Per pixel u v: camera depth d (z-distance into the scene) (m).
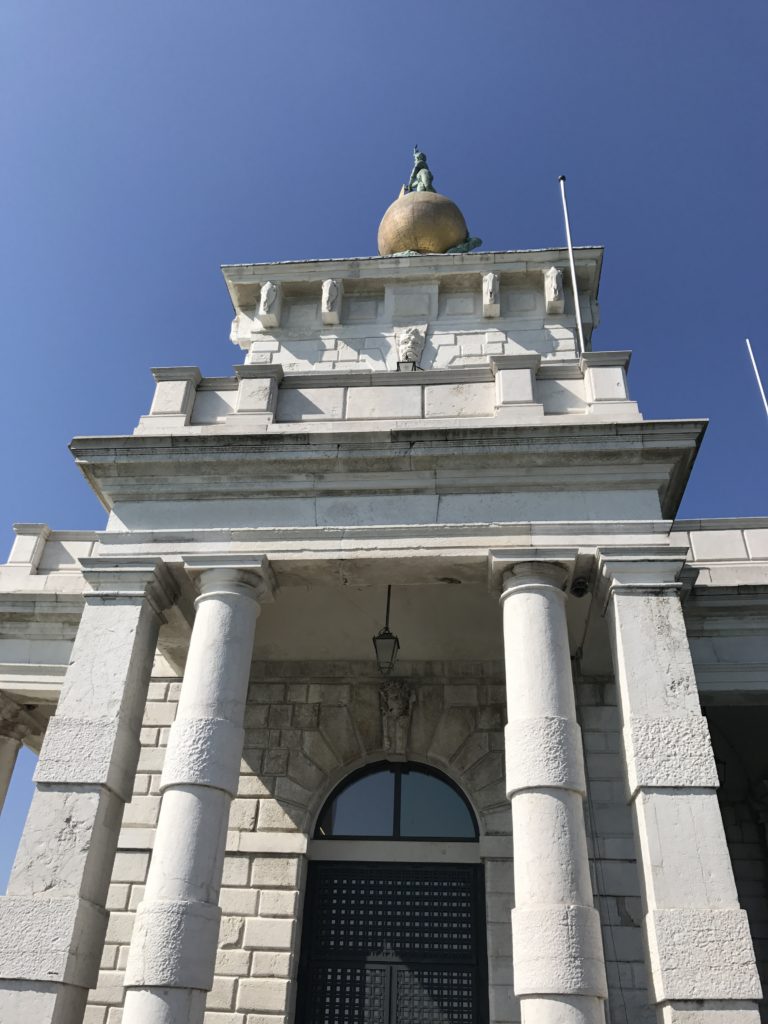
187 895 8.78
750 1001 7.79
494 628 13.93
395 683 14.77
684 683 9.52
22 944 8.71
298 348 19.09
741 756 16.14
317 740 14.45
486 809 13.72
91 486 12.15
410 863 13.59
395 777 14.64
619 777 13.37
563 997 7.92
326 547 10.88
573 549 10.52
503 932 12.66
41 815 9.44
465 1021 12.30
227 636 10.40
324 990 12.67
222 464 11.52
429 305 19.38
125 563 11.01
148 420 12.28
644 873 8.66
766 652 13.36
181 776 9.38
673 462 11.03
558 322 19.00
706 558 14.17
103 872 9.53
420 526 10.85
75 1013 8.82
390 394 12.39
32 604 15.22
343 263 19.72
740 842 16.00
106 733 9.88
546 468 11.17
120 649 10.45
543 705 9.55
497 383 12.06
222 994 12.38
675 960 8.02
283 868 13.33
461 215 21.89
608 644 13.30
